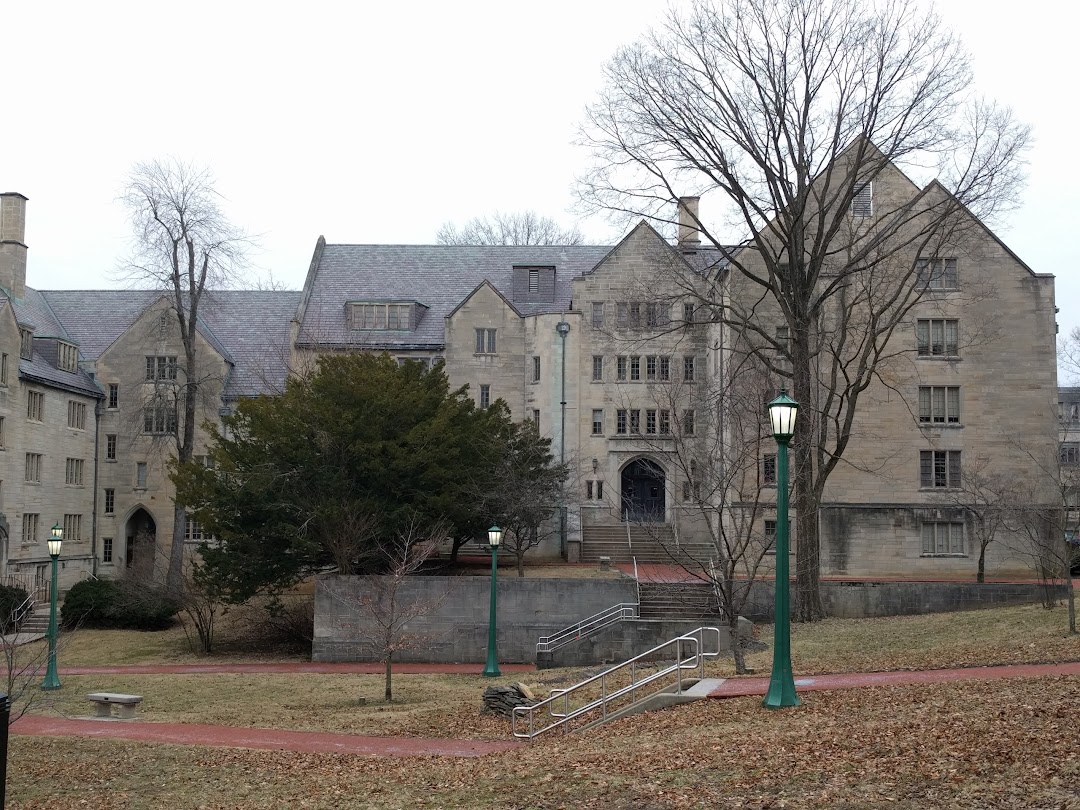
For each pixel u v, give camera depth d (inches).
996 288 1914.4
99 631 1701.5
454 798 577.0
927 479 1900.8
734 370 1376.7
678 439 1066.7
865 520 1871.3
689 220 2203.5
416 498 1530.5
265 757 768.3
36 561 1951.3
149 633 1690.5
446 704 1074.1
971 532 1865.2
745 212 1409.9
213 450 1599.4
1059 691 657.0
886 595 1540.4
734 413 1173.1
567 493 1868.8
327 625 1476.4
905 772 510.0
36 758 784.3
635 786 547.5
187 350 1948.8
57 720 985.5
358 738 859.4
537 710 974.4
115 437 2228.1
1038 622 1186.0
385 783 642.8
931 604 1531.7
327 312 2298.2
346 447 1514.5
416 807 569.3
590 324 2124.8
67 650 1533.0
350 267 2407.7
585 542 1985.7
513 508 1641.2
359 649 1472.7
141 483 2214.6
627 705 883.4
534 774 605.9
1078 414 3090.6
